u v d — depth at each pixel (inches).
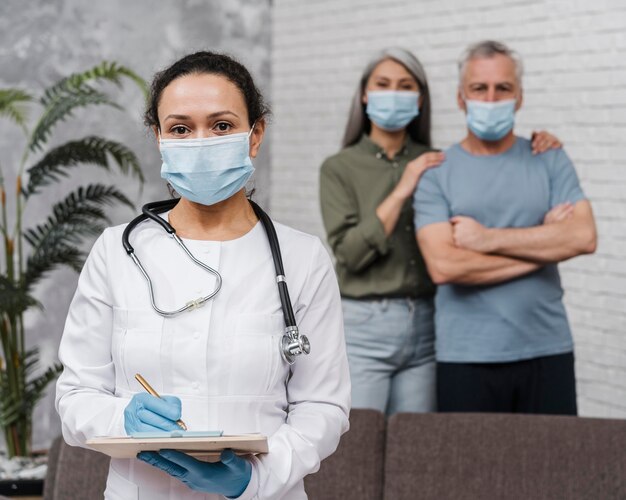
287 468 60.4
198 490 58.5
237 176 63.1
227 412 61.4
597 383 160.6
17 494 133.1
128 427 58.2
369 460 94.2
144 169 198.7
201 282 63.4
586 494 90.4
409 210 138.4
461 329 127.3
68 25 187.9
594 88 158.6
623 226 155.3
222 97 62.6
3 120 179.0
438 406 130.1
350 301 139.7
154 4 199.9
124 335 62.9
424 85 143.6
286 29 215.8
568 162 130.4
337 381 65.9
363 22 198.8
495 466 92.0
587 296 161.9
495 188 128.2
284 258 65.8
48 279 186.5
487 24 175.2
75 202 152.3
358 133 146.7
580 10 159.8
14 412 149.5
